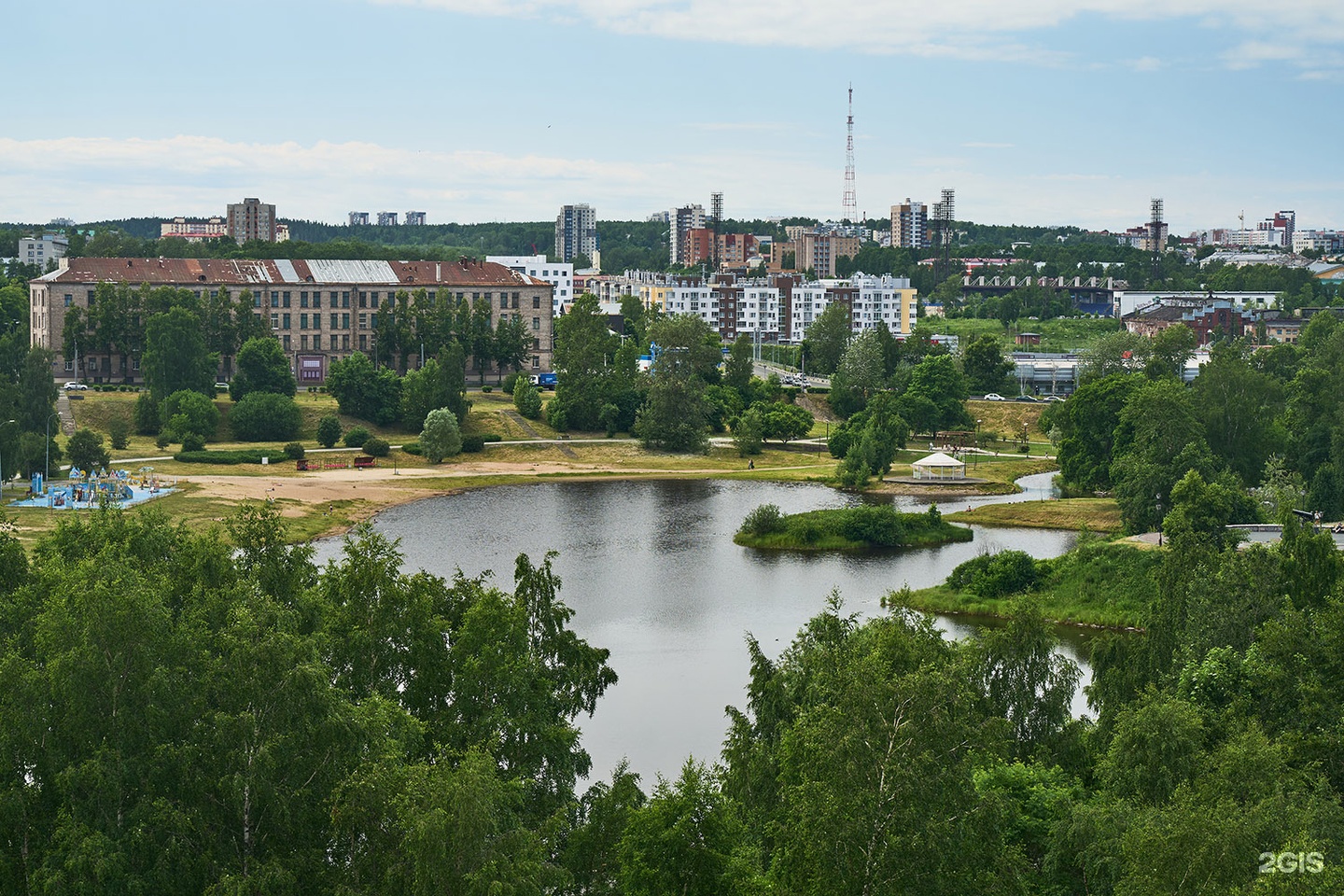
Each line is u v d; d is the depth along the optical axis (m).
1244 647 87.88
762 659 82.25
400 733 65.06
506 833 56.38
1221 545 144.50
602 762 95.12
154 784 59.72
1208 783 64.75
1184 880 54.84
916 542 180.50
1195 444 168.00
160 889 56.62
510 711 69.94
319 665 63.62
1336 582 96.81
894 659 72.12
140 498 187.75
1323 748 73.31
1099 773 74.38
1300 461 188.62
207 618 70.19
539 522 192.38
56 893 54.84
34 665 65.25
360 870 58.22
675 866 57.28
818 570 162.62
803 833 56.22
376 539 78.44
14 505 176.25
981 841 56.97
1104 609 139.62
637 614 138.62
